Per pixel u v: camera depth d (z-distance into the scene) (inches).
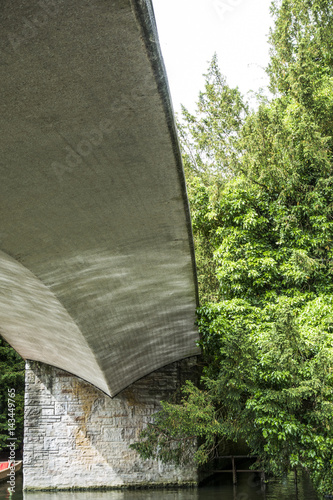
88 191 254.5
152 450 623.5
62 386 694.5
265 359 461.1
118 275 378.3
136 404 684.7
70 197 255.3
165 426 576.4
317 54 649.6
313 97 567.5
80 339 479.8
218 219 637.9
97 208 273.7
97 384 662.5
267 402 451.5
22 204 246.8
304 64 564.4
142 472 658.2
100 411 684.1
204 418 537.0
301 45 570.3
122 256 345.7
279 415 444.1
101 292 397.7
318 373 437.4
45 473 668.1
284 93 771.4
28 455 675.4
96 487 657.0
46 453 674.8
